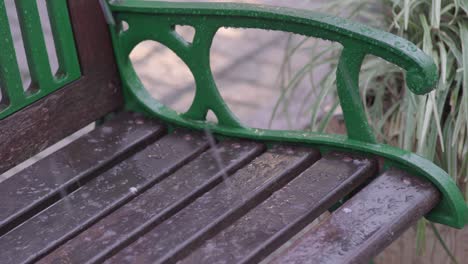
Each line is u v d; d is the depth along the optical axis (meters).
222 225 2.27
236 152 2.54
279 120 4.12
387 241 2.18
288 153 2.50
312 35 2.39
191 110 2.64
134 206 2.34
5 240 2.24
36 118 2.52
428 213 2.39
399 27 3.07
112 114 2.76
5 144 2.46
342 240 2.15
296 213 2.25
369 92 3.26
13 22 4.65
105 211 2.33
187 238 2.20
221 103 2.58
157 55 4.61
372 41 2.29
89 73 2.63
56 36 2.55
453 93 2.99
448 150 3.01
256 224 2.23
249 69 4.47
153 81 4.40
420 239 3.06
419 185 2.32
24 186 2.42
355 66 2.37
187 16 2.54
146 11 2.58
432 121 2.98
